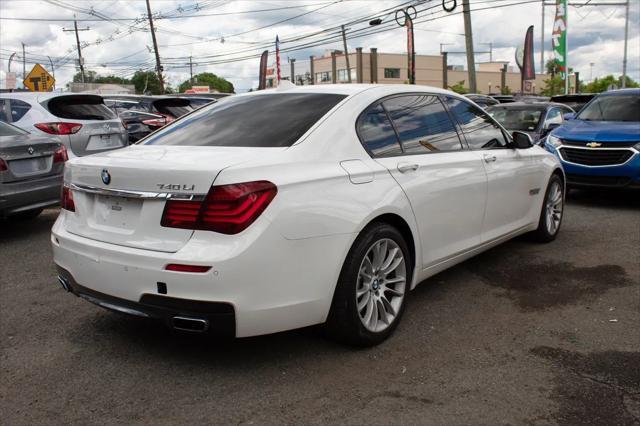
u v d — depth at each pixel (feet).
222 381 10.30
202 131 12.62
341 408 9.36
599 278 16.02
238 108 13.37
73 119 26.73
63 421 9.12
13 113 25.85
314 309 10.41
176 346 11.76
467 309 13.75
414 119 13.60
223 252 9.30
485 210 15.31
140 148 12.21
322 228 10.29
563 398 9.60
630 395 9.68
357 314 11.08
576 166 26.66
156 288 9.68
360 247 11.00
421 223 12.73
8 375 10.66
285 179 10.07
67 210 11.80
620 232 21.49
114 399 9.75
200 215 9.48
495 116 37.04
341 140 11.56
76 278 11.08
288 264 9.89
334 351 11.43
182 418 9.14
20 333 12.59
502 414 9.14
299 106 12.50
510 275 16.37
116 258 10.14
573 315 13.33
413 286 12.89
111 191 10.47
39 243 20.93
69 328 12.80
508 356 11.20
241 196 9.46
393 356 11.23
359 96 12.62
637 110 28.58
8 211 20.40
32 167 21.02
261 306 9.68
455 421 8.95
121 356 11.37
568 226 22.72
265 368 10.75
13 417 9.25
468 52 72.95
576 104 47.75
